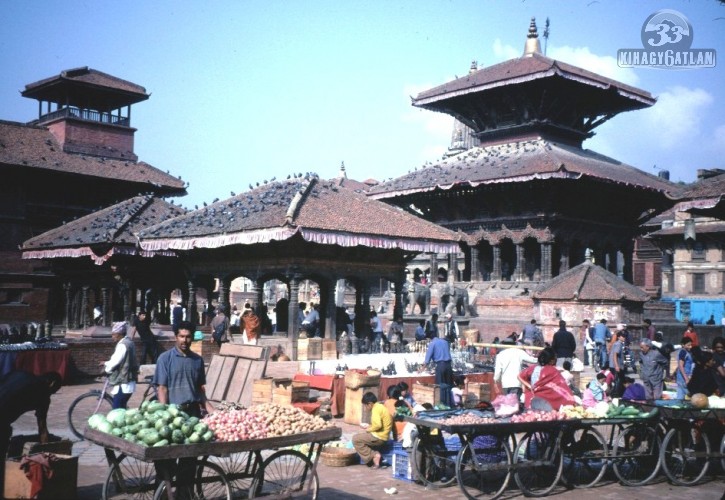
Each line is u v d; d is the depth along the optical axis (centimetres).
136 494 1190
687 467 1564
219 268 3128
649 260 9450
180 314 3284
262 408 1180
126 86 6669
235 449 1041
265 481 1291
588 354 3712
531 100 6097
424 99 6550
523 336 3338
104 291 3988
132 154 6819
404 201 6162
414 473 1371
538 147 5844
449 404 1986
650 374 2219
